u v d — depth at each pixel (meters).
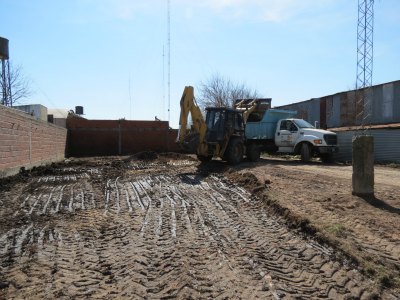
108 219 8.27
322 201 9.13
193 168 17.66
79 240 6.79
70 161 22.20
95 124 30.55
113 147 30.83
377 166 20.39
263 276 5.18
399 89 23.23
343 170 16.77
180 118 17.50
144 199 10.41
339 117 28.50
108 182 13.25
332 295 4.66
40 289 4.81
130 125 31.02
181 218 8.41
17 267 5.54
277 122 23.12
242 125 19.84
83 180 13.83
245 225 7.84
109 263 5.69
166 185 12.59
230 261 5.75
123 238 6.92
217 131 18.64
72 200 10.23
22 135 15.02
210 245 6.53
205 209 9.25
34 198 10.44
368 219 7.55
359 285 4.90
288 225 7.65
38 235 7.07
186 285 4.88
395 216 7.80
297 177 13.55
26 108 31.91
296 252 6.15
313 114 32.53
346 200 9.18
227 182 12.91
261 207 9.34
